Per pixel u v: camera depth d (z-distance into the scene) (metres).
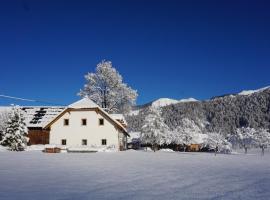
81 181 14.72
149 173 18.44
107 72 69.62
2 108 62.28
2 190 12.16
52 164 23.83
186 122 81.00
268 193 11.76
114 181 14.82
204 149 76.19
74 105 55.41
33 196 11.01
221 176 17.30
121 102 69.94
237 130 82.06
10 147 47.19
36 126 57.38
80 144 54.75
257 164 27.70
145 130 59.62
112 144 54.19
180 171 19.91
